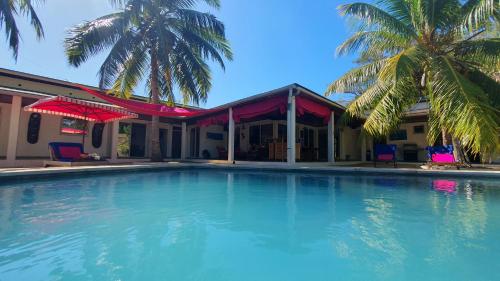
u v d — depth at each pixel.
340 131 15.98
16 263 2.04
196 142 16.75
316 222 3.23
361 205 4.16
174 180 7.18
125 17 11.03
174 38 12.30
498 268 2.00
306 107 10.30
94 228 2.93
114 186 5.96
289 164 9.65
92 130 13.48
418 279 1.84
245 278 1.86
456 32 8.91
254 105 10.97
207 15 12.13
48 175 6.36
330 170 8.34
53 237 2.63
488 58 8.78
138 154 15.48
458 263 2.09
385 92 9.83
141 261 2.12
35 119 11.69
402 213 3.65
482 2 7.32
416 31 9.70
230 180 7.23
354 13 9.33
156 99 12.05
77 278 1.83
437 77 8.02
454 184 6.34
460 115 7.05
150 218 3.37
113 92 12.63
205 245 2.48
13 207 3.82
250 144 16.27
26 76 11.91
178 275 1.89
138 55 11.96
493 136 6.70
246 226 3.06
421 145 14.07
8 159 9.12
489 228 2.95
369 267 2.04
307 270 1.99
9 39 9.74
